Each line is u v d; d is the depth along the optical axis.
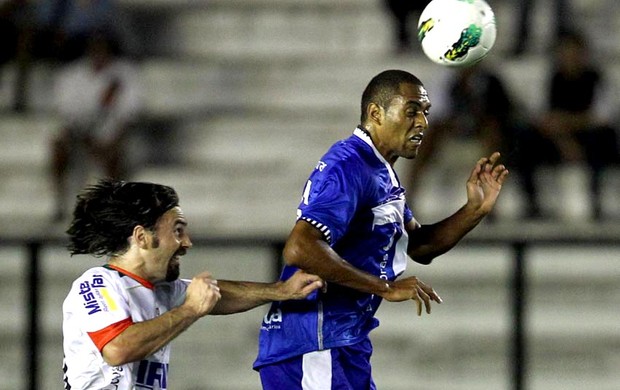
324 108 41.59
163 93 42.03
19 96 41.66
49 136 39.44
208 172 38.44
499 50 44.03
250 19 45.66
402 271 16.12
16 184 38.72
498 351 31.12
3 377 31.44
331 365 15.80
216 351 30.53
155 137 40.28
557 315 31.55
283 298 15.29
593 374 30.67
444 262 32.12
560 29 40.81
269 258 26.62
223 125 39.97
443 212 36.00
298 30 45.44
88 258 32.69
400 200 15.77
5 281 32.91
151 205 14.60
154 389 14.78
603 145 35.41
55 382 30.66
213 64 42.50
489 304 31.75
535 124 35.31
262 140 39.69
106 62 37.75
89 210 14.65
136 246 14.63
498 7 44.38
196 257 32.12
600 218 34.75
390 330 31.36
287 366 15.96
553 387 30.67
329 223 14.80
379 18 45.03
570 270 31.98
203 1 45.88
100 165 37.47
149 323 14.05
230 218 36.31
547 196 36.03
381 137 15.51
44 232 27.22
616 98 38.94
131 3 45.88
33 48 42.25
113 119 37.62
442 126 34.62
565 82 36.03
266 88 42.09
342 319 15.84
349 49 44.97
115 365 14.06
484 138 34.84
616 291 31.88
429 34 16.09
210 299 14.17
